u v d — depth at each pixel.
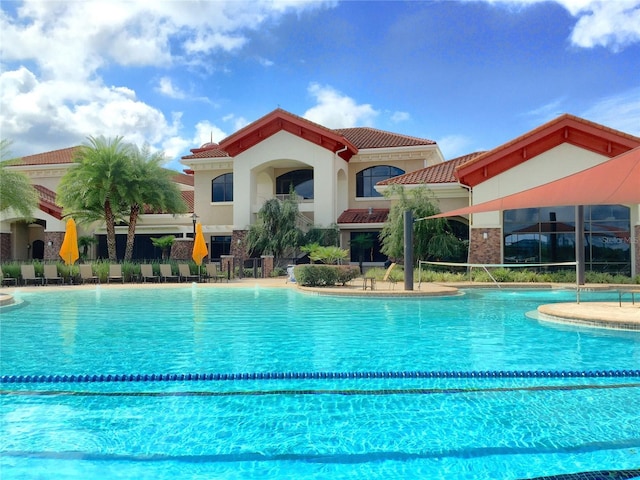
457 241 28.98
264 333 11.54
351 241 34.53
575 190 16.28
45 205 37.56
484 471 4.54
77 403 6.51
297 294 21.16
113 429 5.55
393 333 11.50
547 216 27.19
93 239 37.94
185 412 6.13
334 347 9.88
